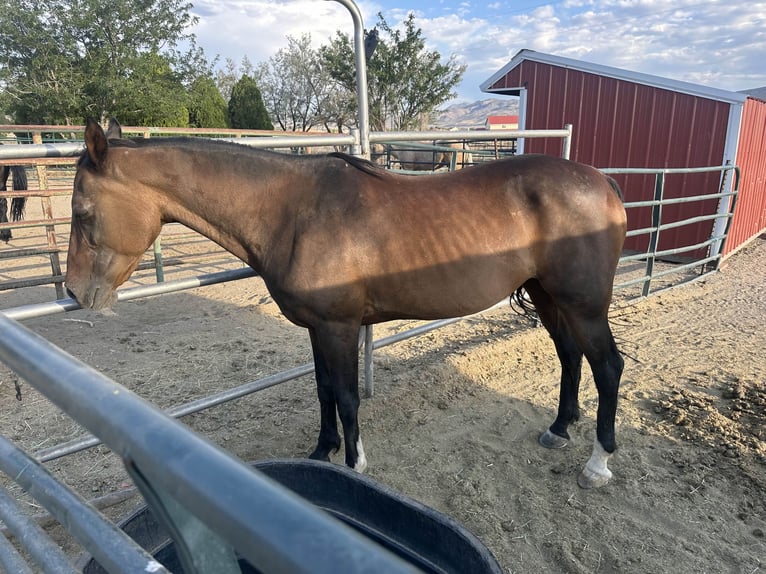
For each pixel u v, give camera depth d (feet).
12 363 2.47
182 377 12.71
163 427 1.71
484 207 7.57
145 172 6.98
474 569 4.42
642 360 13.66
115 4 74.33
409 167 41.47
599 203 7.84
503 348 14.11
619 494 8.45
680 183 25.13
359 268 7.20
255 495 1.42
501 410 11.18
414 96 90.33
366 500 5.36
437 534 4.85
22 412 11.04
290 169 7.38
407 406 11.21
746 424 10.27
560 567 7.14
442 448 9.80
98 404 1.89
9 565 3.81
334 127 120.06
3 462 3.57
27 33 71.41
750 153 25.59
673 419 10.52
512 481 8.85
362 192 7.30
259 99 91.45
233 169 7.24
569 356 9.47
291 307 7.47
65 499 2.77
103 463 9.31
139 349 14.30
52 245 16.80
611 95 26.50
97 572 4.60
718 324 16.33
